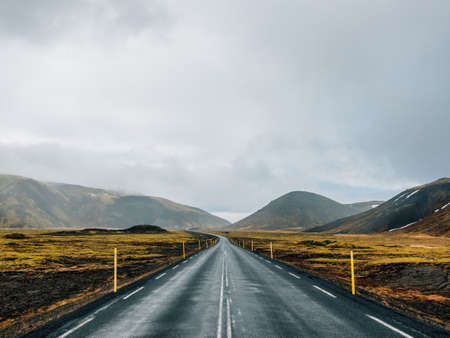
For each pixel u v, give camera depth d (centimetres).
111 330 792
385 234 15650
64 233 15325
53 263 2972
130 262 3022
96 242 8081
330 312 975
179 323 855
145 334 759
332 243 7488
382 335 749
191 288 1436
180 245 6919
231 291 1354
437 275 1878
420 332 773
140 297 1227
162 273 2014
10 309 1147
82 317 924
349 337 735
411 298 1317
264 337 733
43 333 774
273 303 1109
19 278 1977
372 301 1143
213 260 3011
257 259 3130
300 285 1518
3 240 8488
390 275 2009
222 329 796
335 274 2120
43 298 1345
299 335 747
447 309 1098
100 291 1388
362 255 3950
